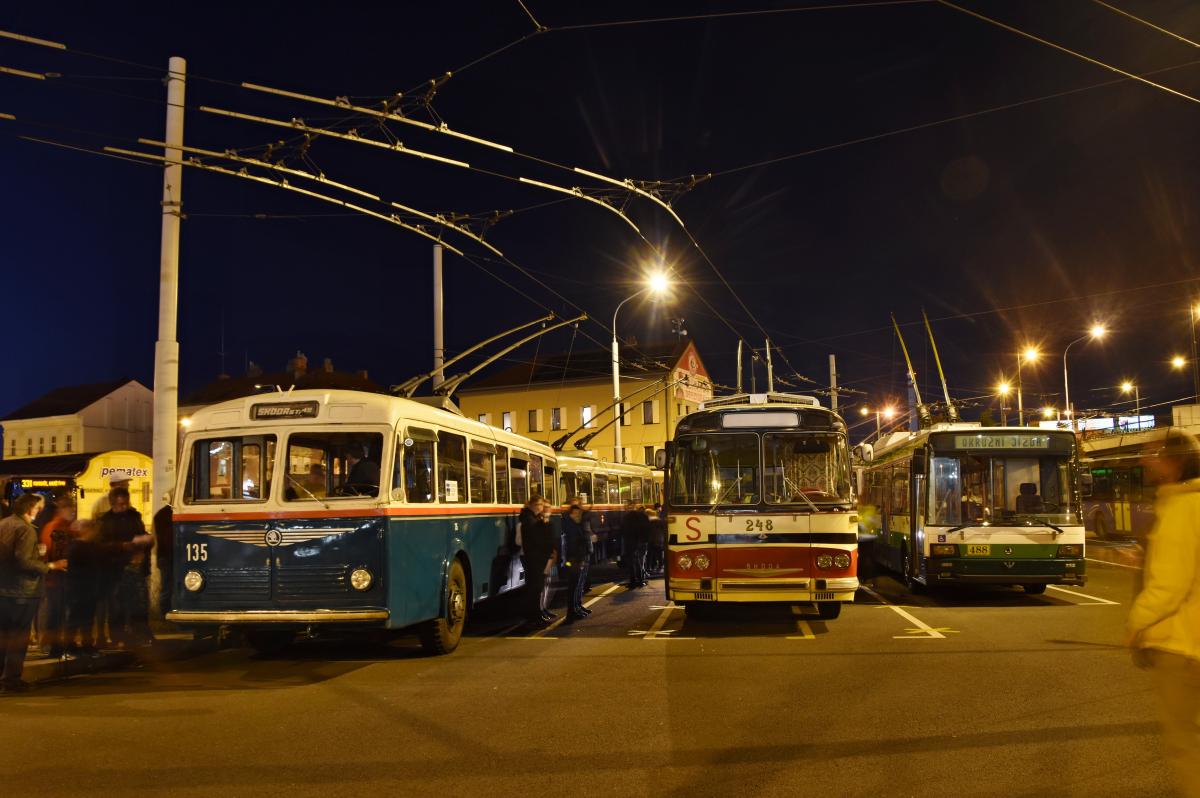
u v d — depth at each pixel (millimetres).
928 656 10172
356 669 10133
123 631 10727
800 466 12602
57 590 10508
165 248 13125
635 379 60938
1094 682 8531
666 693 8367
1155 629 3799
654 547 24344
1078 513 15320
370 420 10289
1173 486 3826
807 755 6215
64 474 24516
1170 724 3748
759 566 12375
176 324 13203
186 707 8109
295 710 7934
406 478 10547
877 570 23406
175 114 12898
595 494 25844
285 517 10117
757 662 9977
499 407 64438
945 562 15414
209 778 5883
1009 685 8453
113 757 6410
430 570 11000
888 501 20359
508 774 5887
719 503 12570
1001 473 15570
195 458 10500
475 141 12727
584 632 12836
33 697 8656
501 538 14430
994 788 5441
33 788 5688
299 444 10320
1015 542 15258
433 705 8047
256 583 10094
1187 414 34781
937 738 6594
